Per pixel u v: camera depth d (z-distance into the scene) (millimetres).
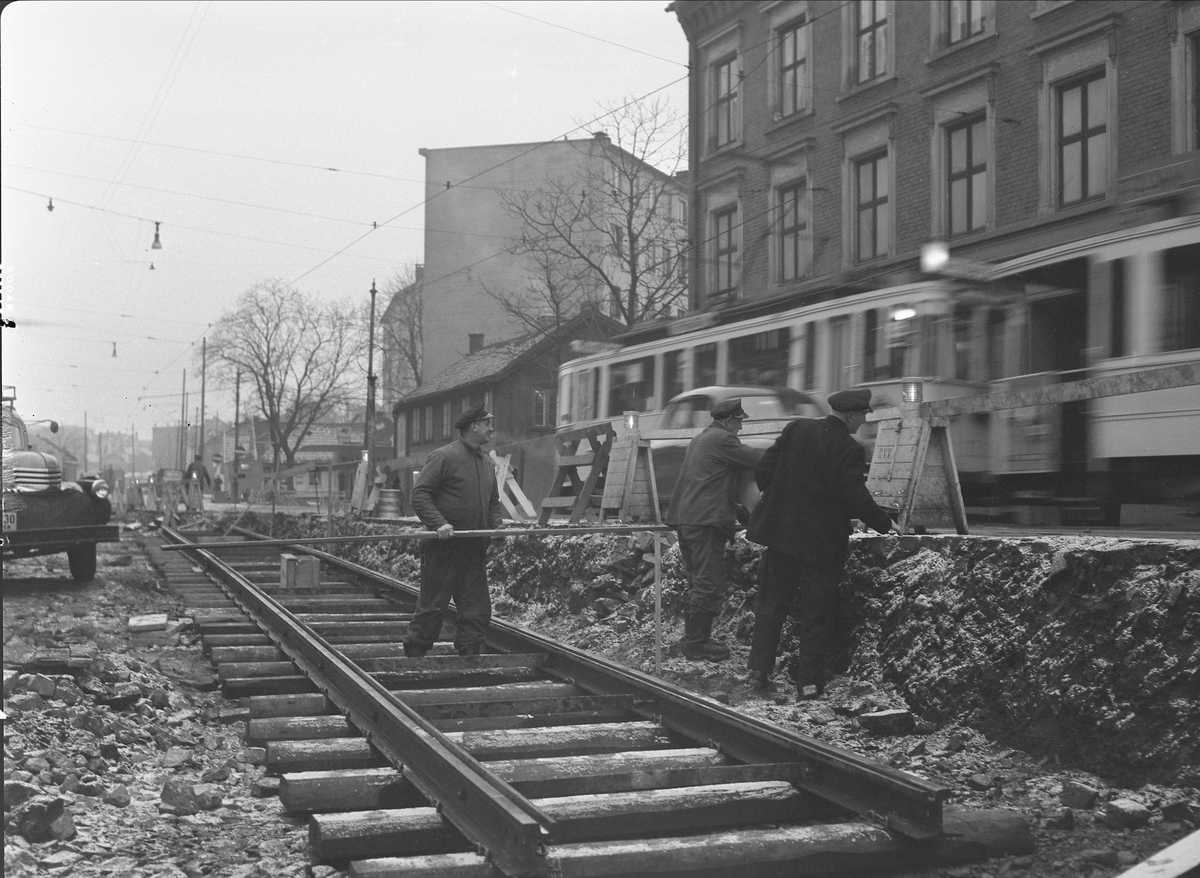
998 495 13070
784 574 7277
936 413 7520
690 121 29641
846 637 7328
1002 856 4461
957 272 14047
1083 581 5691
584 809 4598
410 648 8391
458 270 56906
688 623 8359
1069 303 12422
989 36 21594
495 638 9242
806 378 16125
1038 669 5730
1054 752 5512
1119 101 19203
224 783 5668
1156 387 6191
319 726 6355
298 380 77312
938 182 22828
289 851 4574
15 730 5945
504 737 5984
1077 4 19938
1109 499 11508
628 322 31438
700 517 8188
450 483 8414
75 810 5082
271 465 74438
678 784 5062
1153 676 5164
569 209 38156
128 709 7180
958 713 6129
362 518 22094
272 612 10305
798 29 26641
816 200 25812
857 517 7043
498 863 3992
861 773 4672
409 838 4414
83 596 14164
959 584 6496
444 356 57500
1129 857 4348
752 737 5527
